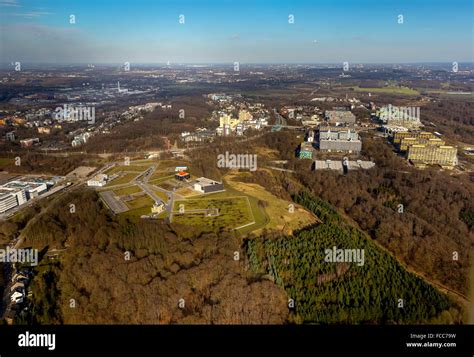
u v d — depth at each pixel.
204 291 170.88
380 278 187.00
